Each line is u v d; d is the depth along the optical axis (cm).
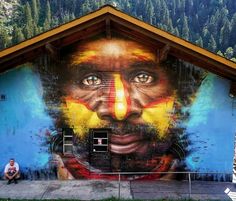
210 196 1198
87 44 1333
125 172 1360
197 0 15300
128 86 1344
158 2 14288
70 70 1341
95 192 1229
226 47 11181
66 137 1381
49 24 11900
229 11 14700
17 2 15875
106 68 1339
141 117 1353
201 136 1354
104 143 1377
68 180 1361
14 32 10375
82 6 14050
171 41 1194
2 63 1248
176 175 1365
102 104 1349
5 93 1348
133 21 1184
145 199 1159
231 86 1319
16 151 1366
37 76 1344
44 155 1369
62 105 1352
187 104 1347
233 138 1349
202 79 1336
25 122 1359
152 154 1362
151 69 1339
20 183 1328
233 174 1432
